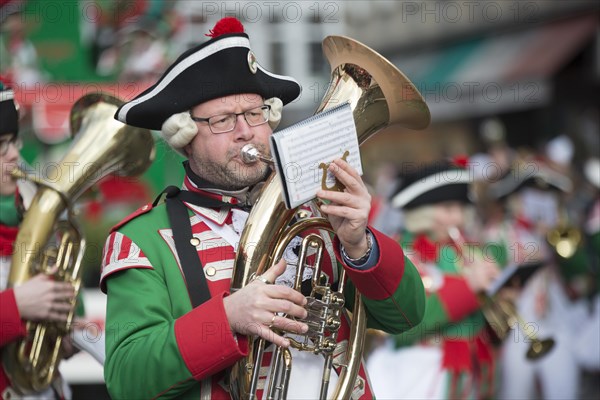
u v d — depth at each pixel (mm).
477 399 6699
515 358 8633
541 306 9016
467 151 17578
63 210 4980
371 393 3951
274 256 3664
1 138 5016
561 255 9258
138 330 3650
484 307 6426
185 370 3490
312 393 3723
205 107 3783
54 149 8133
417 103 3924
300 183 3391
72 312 5105
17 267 4883
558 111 16531
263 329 3443
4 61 8266
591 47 16297
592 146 15117
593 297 9234
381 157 18703
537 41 17219
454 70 18344
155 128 3924
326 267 3914
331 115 3475
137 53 8656
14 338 4770
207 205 3896
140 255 3773
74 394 8297
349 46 3826
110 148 5012
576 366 9055
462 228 7020
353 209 3480
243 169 3789
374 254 3723
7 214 5105
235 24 3846
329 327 3660
